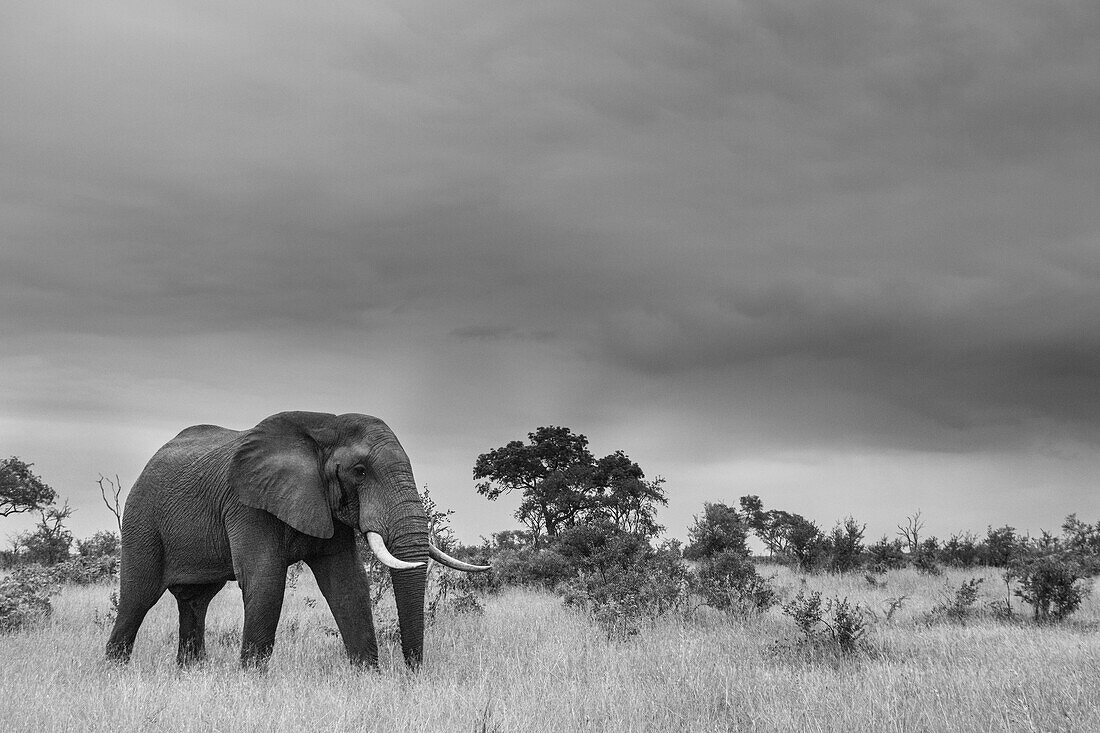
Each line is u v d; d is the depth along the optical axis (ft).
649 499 183.32
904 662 38.99
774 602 55.72
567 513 180.04
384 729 25.68
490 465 201.98
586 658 37.70
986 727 25.76
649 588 54.75
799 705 28.35
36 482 154.30
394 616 49.29
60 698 29.07
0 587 50.08
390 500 38.29
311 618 50.14
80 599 60.49
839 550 97.40
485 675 33.12
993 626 51.90
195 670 36.35
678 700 29.22
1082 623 53.06
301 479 39.17
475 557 88.53
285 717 26.61
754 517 138.82
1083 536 85.66
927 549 98.48
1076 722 25.85
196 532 41.24
